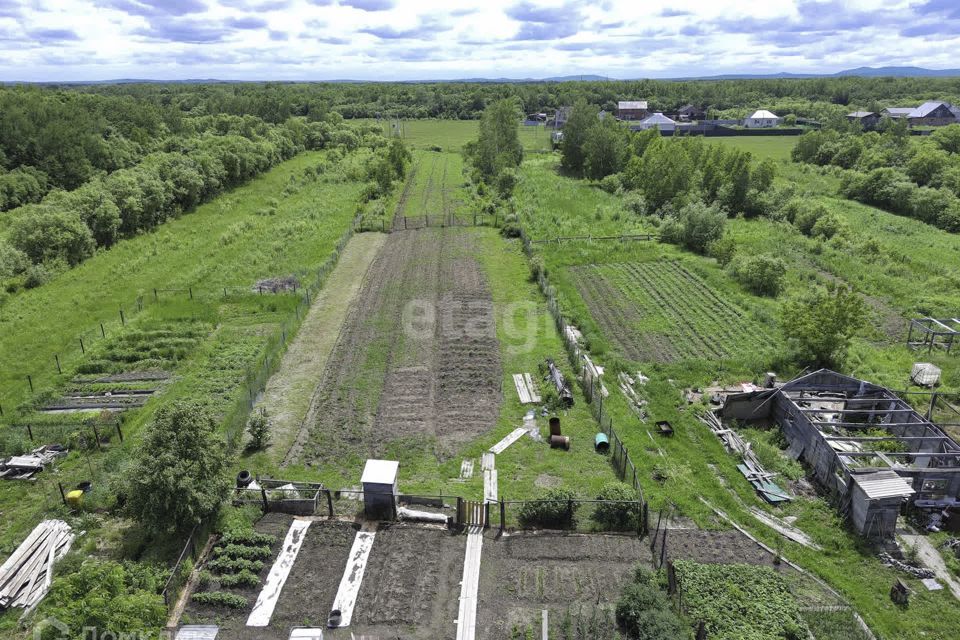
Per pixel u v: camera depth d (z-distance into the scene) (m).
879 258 55.47
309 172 96.19
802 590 20.53
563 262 53.41
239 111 145.12
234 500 24.02
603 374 34.53
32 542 22.22
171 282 49.22
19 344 39.59
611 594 20.05
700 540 22.73
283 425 30.16
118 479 23.31
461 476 26.39
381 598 19.97
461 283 48.78
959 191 78.12
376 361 36.31
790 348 36.56
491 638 18.58
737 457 27.72
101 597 16.94
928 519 23.78
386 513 23.70
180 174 73.62
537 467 26.88
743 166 72.12
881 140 101.88
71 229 54.50
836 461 24.69
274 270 51.59
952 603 20.06
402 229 64.88
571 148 101.12
